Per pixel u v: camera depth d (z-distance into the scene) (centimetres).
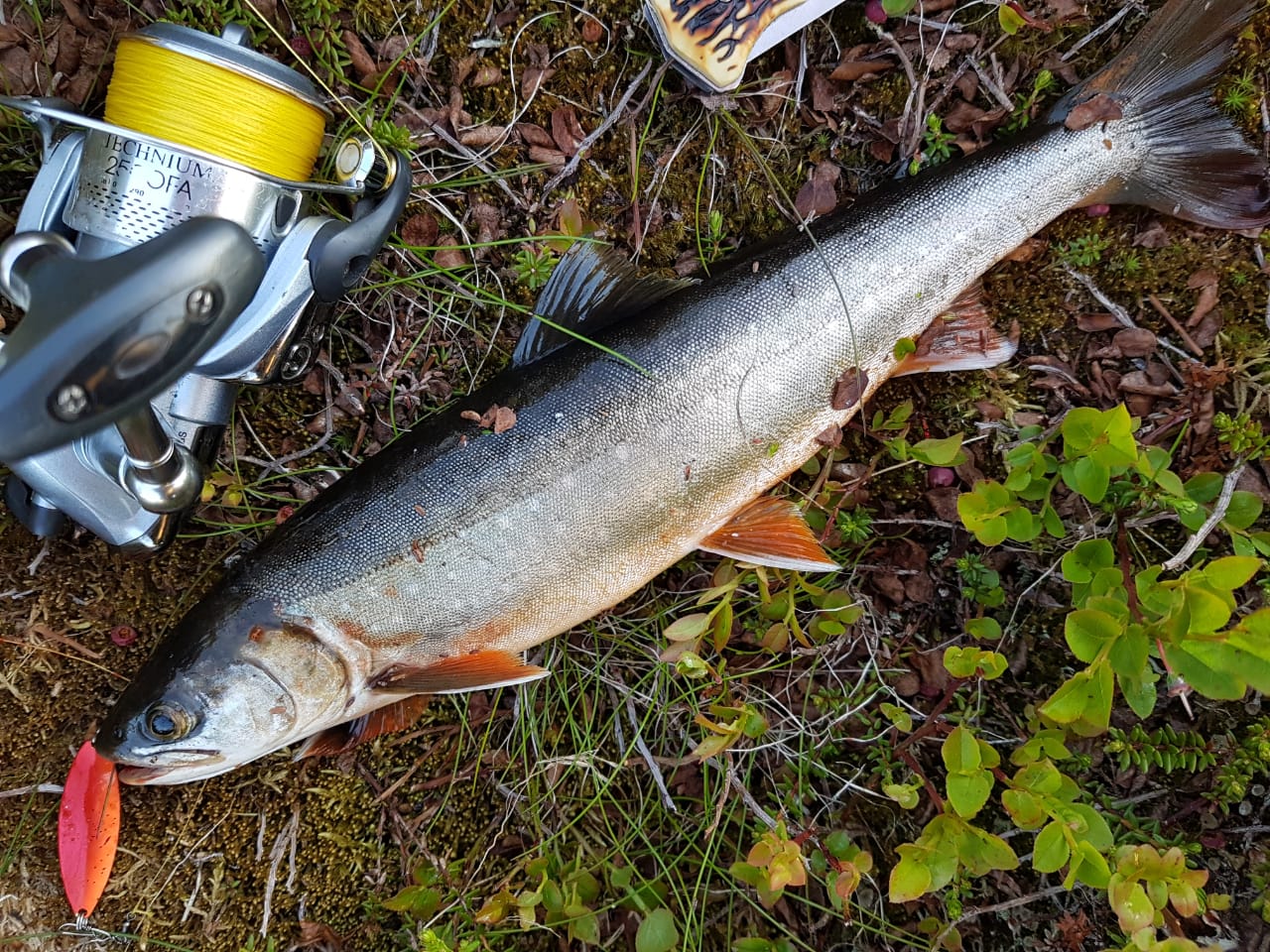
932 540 35
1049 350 34
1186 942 27
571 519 29
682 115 33
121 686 33
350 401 33
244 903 33
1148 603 28
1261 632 25
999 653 34
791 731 34
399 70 32
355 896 34
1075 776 34
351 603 29
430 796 34
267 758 33
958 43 32
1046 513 30
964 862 29
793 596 33
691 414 30
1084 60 33
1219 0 31
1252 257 33
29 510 29
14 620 32
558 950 34
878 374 31
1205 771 33
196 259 19
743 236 34
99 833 31
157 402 27
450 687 29
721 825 34
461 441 29
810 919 34
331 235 27
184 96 25
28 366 18
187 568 33
